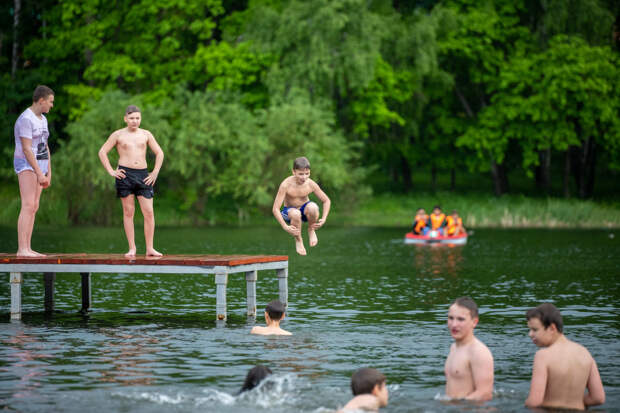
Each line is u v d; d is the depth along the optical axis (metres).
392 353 12.89
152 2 64.94
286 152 58.00
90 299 19.70
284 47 61.00
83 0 66.62
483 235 46.56
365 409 9.03
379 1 66.12
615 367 11.79
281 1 64.56
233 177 57.47
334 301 19.66
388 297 20.33
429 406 9.43
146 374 11.27
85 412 9.23
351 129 66.12
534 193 70.81
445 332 15.01
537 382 9.34
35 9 73.75
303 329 15.41
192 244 38.38
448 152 71.69
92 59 67.31
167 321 16.67
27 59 72.50
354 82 58.78
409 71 64.25
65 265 16.91
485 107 67.88
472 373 9.80
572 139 62.84
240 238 43.16
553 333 9.44
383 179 80.81
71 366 11.82
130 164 16.83
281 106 59.06
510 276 25.19
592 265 28.73
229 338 14.32
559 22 63.16
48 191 54.91
